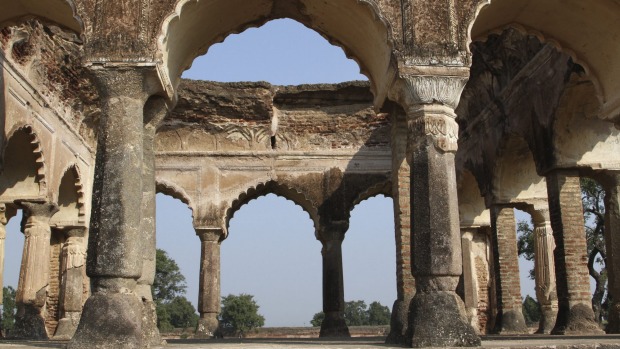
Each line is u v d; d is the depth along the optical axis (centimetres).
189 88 1473
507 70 1174
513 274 1225
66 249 1322
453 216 631
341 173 1538
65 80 1192
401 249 762
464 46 672
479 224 1488
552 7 788
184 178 1506
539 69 1062
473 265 1534
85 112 1315
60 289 1320
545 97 1042
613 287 977
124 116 623
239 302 4509
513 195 1252
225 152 1526
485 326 1534
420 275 619
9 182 1123
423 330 595
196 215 1485
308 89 1529
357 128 1565
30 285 1114
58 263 1379
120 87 629
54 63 1137
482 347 575
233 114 1530
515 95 1160
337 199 1523
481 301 1543
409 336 604
